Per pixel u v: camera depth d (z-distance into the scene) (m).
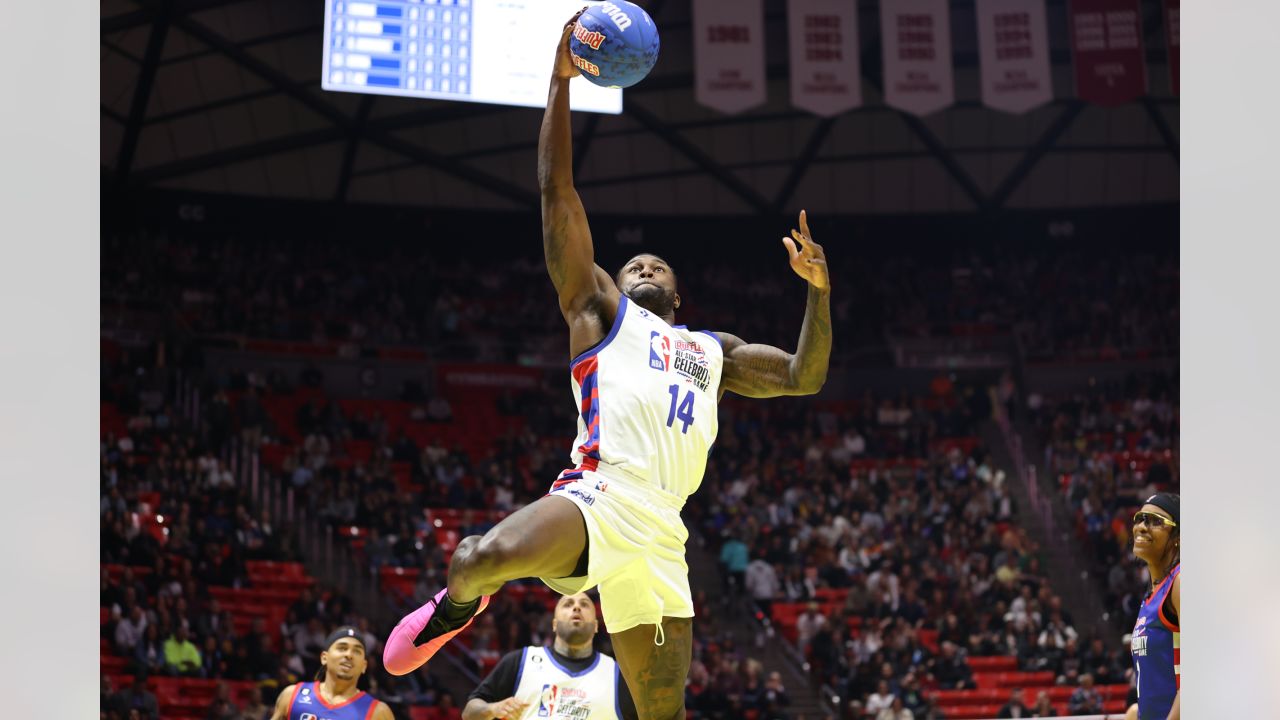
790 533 19.23
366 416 22.03
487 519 19.69
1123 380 24.70
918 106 20.03
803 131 24.84
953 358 25.12
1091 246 26.09
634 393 3.01
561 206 3.09
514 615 15.93
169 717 13.91
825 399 24.89
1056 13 21.55
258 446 19.39
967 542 19.19
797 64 20.02
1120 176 25.55
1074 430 23.33
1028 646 16.77
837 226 26.22
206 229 22.89
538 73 12.54
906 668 15.97
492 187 24.55
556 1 12.66
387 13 12.28
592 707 5.98
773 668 16.59
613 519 2.90
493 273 24.89
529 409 22.86
